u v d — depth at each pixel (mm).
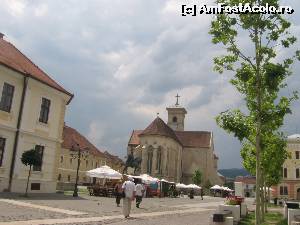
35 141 31203
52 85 32875
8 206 18844
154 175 86875
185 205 37906
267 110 15422
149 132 89875
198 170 102688
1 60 28188
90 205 24984
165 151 88750
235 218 18891
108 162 109312
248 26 15273
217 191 94000
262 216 23672
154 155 88000
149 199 45906
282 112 15133
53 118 33500
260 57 15195
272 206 49656
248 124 15531
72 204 24125
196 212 28484
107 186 41375
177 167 100938
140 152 89375
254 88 15336
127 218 19312
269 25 15156
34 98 31203
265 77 14898
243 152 26219
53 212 18438
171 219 20906
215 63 15891
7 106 28734
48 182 32688
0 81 27906
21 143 29672
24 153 27500
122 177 41531
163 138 89188
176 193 62562
